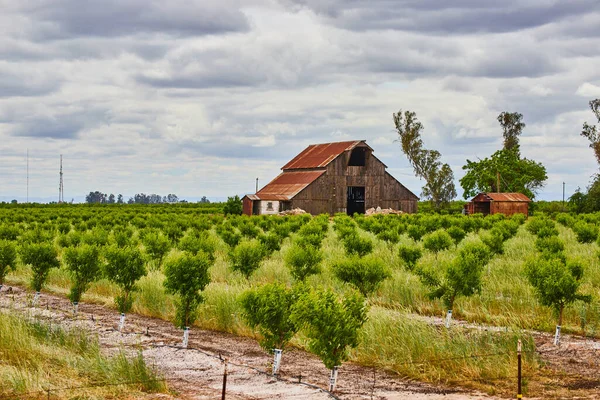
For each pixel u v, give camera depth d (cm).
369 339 1730
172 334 2027
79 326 2078
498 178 10062
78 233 4284
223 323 2103
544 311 2148
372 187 9350
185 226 5722
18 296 2720
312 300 1449
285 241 4853
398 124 11519
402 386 1458
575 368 1583
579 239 4172
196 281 1892
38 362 1493
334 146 9788
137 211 10812
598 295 2289
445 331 1806
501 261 3161
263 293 1623
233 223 6312
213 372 1584
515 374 1526
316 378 1539
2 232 4441
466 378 1509
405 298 2375
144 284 2519
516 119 12588
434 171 11438
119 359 1509
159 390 1393
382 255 3500
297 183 9281
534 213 8762
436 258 3369
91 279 2348
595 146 10950
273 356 1761
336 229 5625
